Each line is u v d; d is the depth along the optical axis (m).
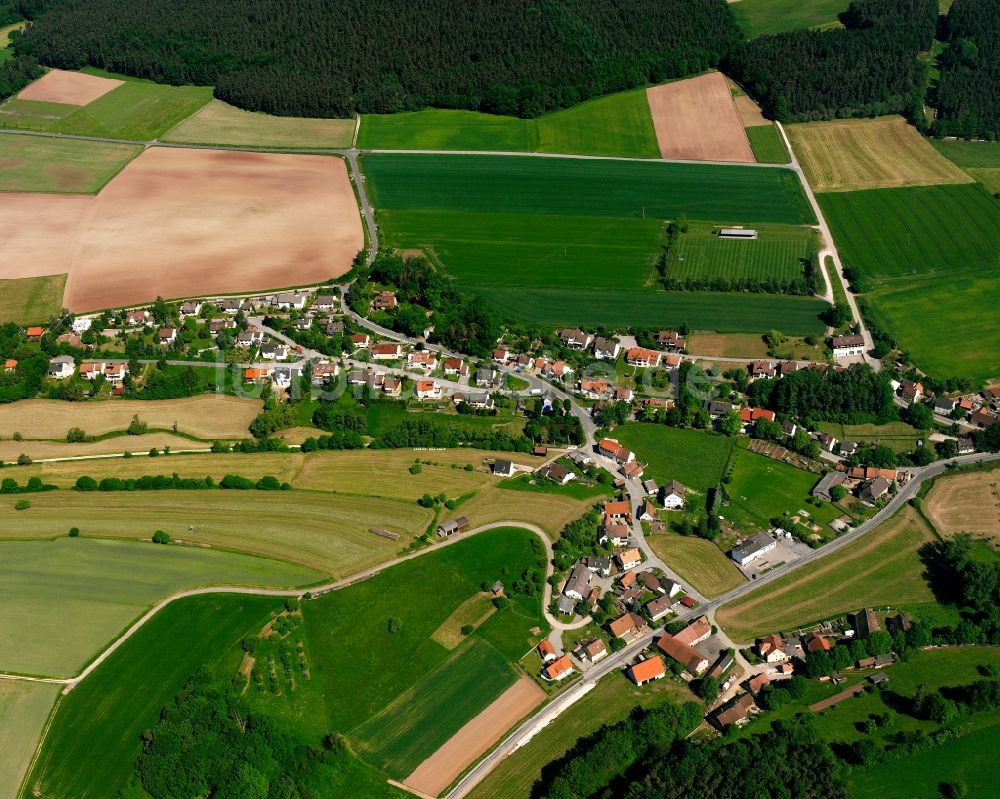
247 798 151.88
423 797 154.12
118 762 160.25
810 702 169.38
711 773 149.25
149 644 180.88
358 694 171.75
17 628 184.12
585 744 161.38
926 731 162.62
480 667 176.38
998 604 183.50
